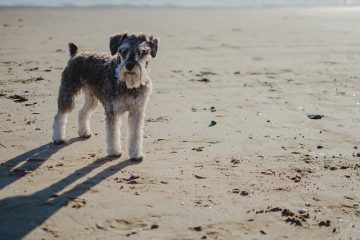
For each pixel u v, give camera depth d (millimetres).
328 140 2477
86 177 1984
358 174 2086
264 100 3141
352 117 2834
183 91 3297
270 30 6059
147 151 2293
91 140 2418
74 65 2311
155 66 3973
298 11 8445
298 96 3250
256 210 1759
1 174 1988
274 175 2057
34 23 5895
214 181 1983
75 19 6363
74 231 1589
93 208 1734
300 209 1773
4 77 3502
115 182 1947
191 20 6703
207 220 1681
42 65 3891
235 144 2396
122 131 2557
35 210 1708
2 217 1655
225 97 3186
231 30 5961
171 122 2688
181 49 4684
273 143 2420
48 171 2031
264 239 1579
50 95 3109
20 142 2344
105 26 5844
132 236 1569
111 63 2125
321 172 2098
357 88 3469
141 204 1773
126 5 8312
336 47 5039
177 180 1983
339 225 1676
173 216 1699
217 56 4453
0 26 5574
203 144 2391
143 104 2152
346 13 8266
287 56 4562
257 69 4008
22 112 2770
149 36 2113
